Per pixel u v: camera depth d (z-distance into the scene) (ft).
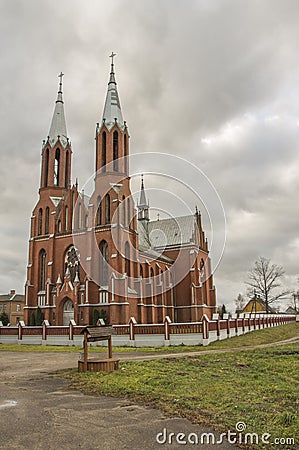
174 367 53.93
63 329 126.31
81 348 103.04
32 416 30.48
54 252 186.70
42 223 196.95
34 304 186.91
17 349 105.40
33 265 191.83
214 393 37.27
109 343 56.75
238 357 64.28
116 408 32.81
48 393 39.32
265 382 43.27
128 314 161.48
